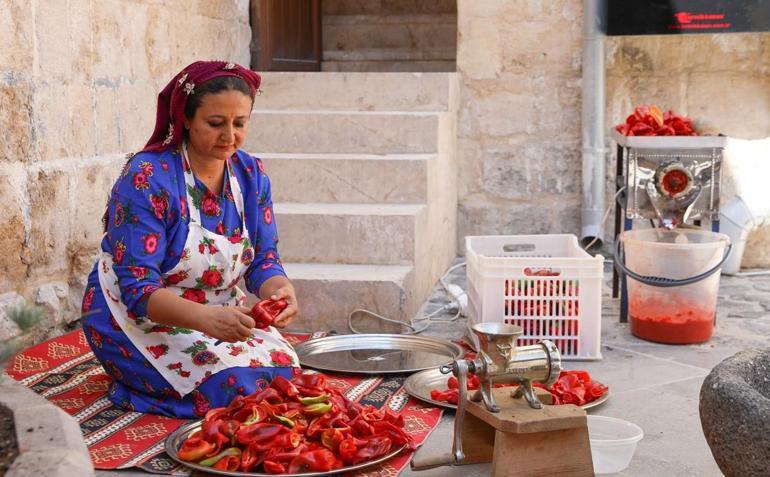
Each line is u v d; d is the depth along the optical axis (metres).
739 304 5.14
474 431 2.87
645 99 6.21
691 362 4.07
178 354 3.25
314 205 5.14
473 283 4.36
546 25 6.26
